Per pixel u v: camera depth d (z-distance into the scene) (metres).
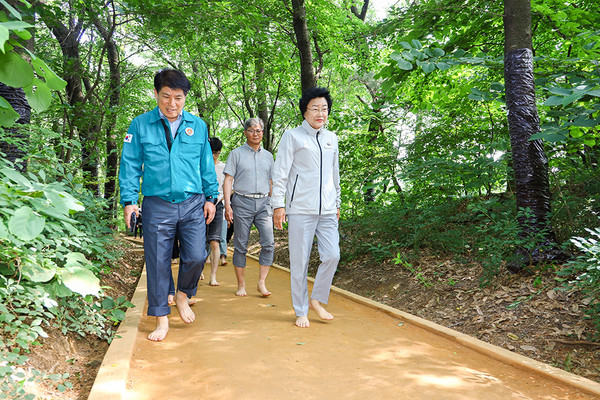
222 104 17.62
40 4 6.46
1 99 1.82
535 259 4.18
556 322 3.39
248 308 4.35
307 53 7.83
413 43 5.01
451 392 2.41
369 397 2.34
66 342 2.90
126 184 3.21
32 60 1.68
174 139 3.32
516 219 4.51
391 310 4.21
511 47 4.51
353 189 7.68
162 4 7.25
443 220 5.93
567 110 4.05
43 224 2.30
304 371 2.68
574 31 5.39
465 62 4.98
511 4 4.52
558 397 2.37
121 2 7.75
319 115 3.79
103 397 2.13
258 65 11.29
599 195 4.59
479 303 4.08
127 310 3.92
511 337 3.42
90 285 2.68
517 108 4.45
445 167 6.20
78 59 8.65
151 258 3.29
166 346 3.12
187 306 3.73
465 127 7.35
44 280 2.56
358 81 14.93
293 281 3.79
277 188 3.72
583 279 3.30
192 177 3.37
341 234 6.93
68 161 7.36
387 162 7.44
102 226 4.97
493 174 5.94
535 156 4.36
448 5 5.51
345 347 3.16
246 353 2.99
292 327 3.66
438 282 4.82
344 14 11.77
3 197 2.42
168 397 2.31
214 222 5.69
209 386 2.45
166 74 3.23
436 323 3.93
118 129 10.36
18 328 2.41
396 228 6.30
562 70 4.86
